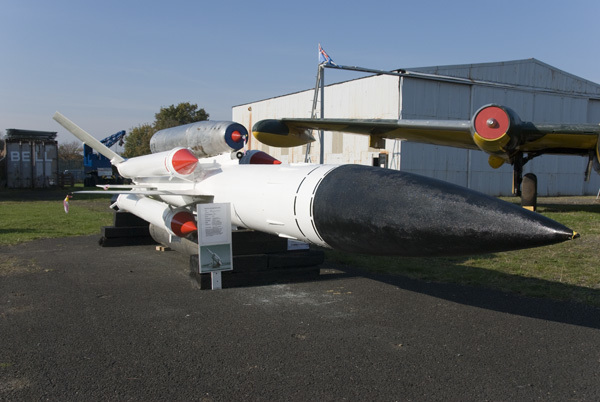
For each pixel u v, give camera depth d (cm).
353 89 2195
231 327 431
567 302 510
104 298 527
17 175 2783
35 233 1059
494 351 376
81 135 826
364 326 434
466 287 574
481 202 358
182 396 303
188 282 603
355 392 309
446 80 2055
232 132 672
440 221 358
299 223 461
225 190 584
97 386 315
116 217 900
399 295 539
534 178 1291
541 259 730
